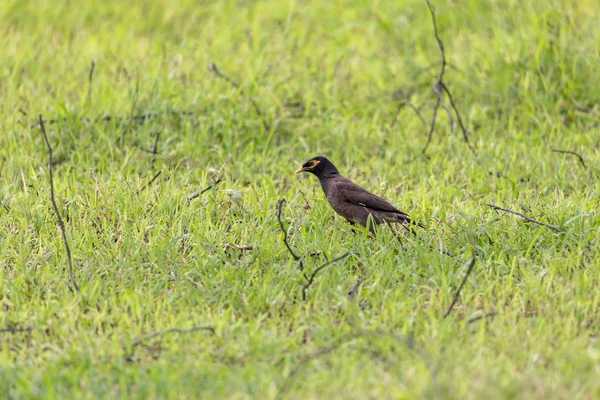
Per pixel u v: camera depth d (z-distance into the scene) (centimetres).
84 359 1045
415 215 1430
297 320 1169
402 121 1950
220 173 1688
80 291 1209
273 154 1788
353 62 2222
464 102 2005
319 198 1537
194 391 991
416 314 1164
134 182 1580
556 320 1145
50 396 973
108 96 1895
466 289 1237
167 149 1759
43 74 2047
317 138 1858
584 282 1232
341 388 984
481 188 1614
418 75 2120
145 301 1208
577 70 1984
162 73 2008
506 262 1327
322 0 2711
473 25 2352
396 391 965
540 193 1565
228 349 1079
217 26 2497
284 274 1284
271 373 1019
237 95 1898
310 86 2045
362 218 1436
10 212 1457
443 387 962
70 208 1438
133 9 2603
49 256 1338
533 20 2084
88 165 1686
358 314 1166
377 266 1310
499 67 2011
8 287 1252
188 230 1407
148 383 997
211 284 1252
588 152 1761
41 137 1766
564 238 1357
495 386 972
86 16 2556
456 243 1377
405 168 1741
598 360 1042
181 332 1105
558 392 975
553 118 1916
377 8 2538
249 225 1418
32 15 2505
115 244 1353
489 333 1128
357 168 1755
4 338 1123
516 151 1780
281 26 2469
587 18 2175
